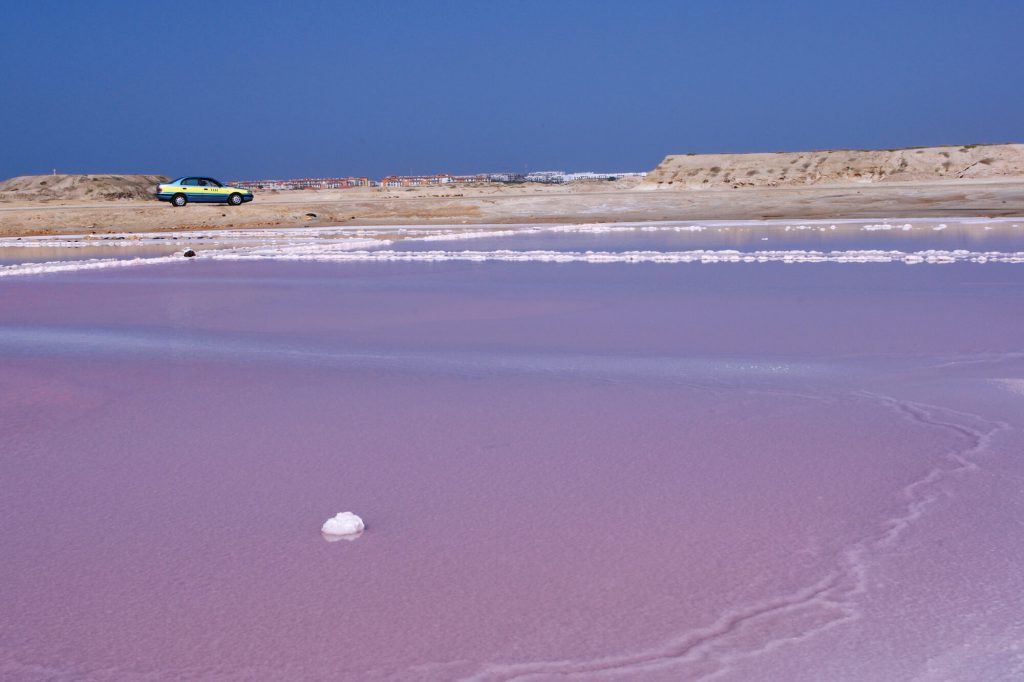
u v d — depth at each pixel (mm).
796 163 67750
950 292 15359
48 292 18750
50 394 9617
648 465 6945
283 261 24109
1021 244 24375
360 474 6910
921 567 5199
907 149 66125
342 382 9797
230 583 5199
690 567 5273
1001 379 9172
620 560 5379
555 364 10422
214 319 14438
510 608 4859
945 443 7250
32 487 6812
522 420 8188
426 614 4816
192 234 37938
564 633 4605
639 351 11078
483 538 5715
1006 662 4266
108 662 4438
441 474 6855
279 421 8352
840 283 16906
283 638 4609
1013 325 12125
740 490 6402
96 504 6445
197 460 7328
